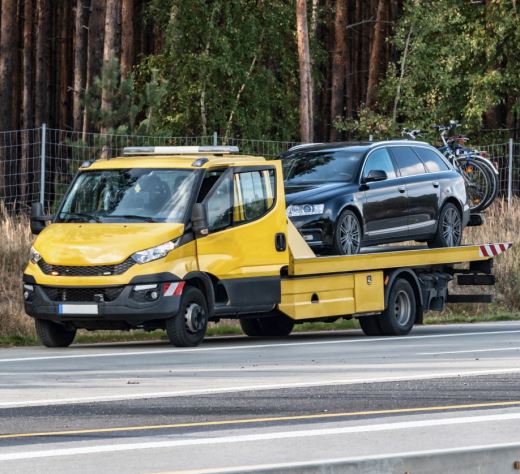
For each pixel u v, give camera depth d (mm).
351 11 134625
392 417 21688
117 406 23172
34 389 25781
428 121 102125
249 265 37562
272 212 38344
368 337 41625
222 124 102438
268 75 106562
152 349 35375
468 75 104438
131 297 35125
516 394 24781
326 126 133875
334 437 19641
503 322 50906
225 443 19094
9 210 59188
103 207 37156
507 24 100875
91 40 92375
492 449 14641
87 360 32094
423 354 33719
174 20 102125
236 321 47812
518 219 65812
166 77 102500
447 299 46500
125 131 67312
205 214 36188
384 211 42875
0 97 98312
